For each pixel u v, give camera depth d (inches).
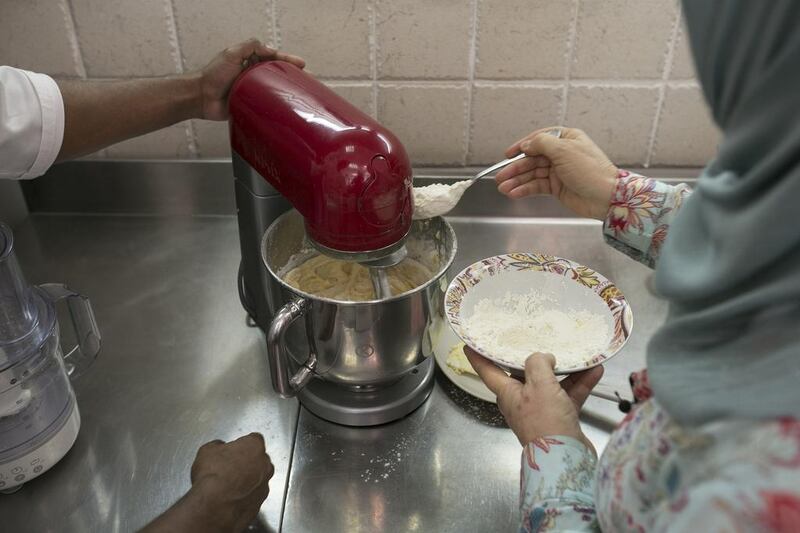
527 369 23.4
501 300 30.4
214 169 41.6
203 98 32.0
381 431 29.2
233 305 36.5
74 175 41.9
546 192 32.6
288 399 30.7
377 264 25.6
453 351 32.0
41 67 38.4
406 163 23.8
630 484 15.1
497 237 41.1
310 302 25.4
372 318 25.5
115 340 34.1
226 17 36.9
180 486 27.0
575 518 18.3
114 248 40.8
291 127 24.2
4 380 24.3
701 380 13.3
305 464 27.8
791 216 11.5
